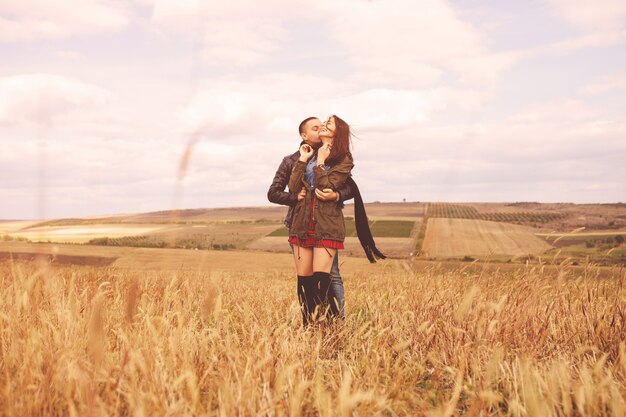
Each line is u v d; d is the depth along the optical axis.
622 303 3.86
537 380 2.46
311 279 4.64
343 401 2.03
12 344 2.71
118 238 70.81
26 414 2.09
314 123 4.76
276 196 4.73
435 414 2.20
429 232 84.31
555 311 4.09
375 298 5.66
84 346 2.73
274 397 2.26
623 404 2.25
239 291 6.47
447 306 4.32
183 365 2.58
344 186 4.70
